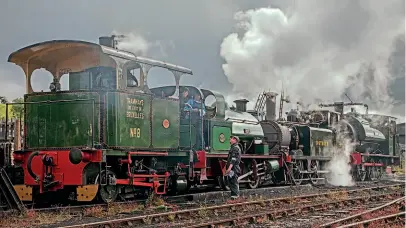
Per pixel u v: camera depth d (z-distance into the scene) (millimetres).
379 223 10656
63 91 12562
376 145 28188
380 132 28656
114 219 10312
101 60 12812
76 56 12969
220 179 16766
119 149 12273
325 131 23469
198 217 11281
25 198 11961
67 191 13172
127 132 12523
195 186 17922
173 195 15000
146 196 13680
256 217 10984
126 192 13109
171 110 14156
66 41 12281
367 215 11742
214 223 9922
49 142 12641
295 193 17234
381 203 15055
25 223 9930
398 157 30219
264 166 18969
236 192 14727
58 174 11758
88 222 10031
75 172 11633
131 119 12664
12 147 14914
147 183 12891
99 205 11883
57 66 13367
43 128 12742
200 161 14867
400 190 19562
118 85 12273
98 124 12148
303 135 22219
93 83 12977
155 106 13539
